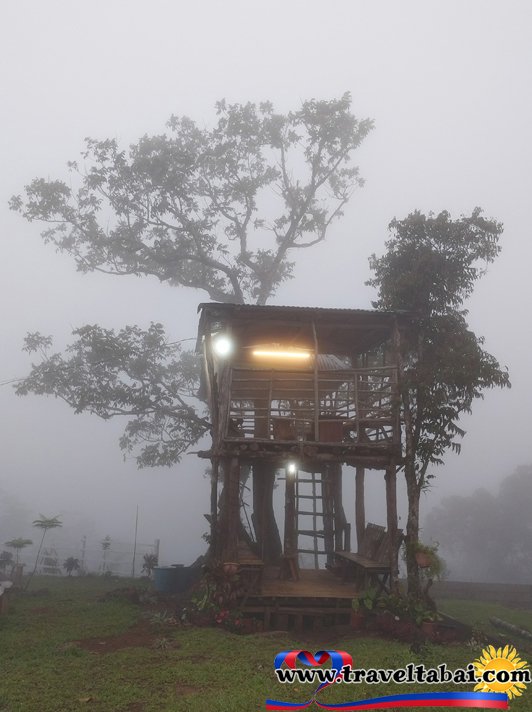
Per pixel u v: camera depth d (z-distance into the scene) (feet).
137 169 79.00
